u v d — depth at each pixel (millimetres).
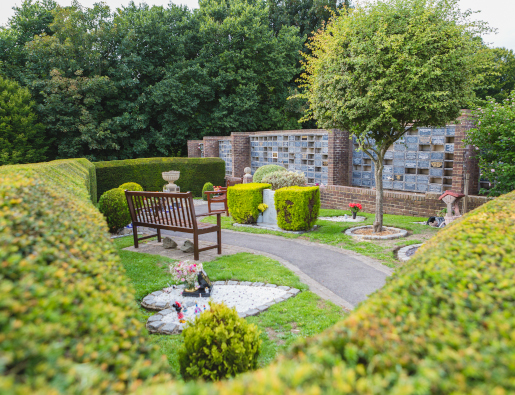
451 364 1027
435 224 9203
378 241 7781
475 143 8789
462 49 7168
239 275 5551
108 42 23797
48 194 2502
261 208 10148
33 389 847
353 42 7184
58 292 1257
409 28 6980
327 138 16062
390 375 1003
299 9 30891
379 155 8508
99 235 2291
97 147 22609
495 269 1729
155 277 5441
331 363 1104
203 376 2633
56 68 21750
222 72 25188
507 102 8602
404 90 7102
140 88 25672
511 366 970
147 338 1659
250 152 20750
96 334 1200
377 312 1455
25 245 1463
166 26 25266
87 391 944
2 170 3045
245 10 25719
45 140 22594
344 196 12773
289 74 27141
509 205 3627
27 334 954
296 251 7246
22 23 24188
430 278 1721
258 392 961
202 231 6629
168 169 17984
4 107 19750
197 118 26453
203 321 2850
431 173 12484
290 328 3814
